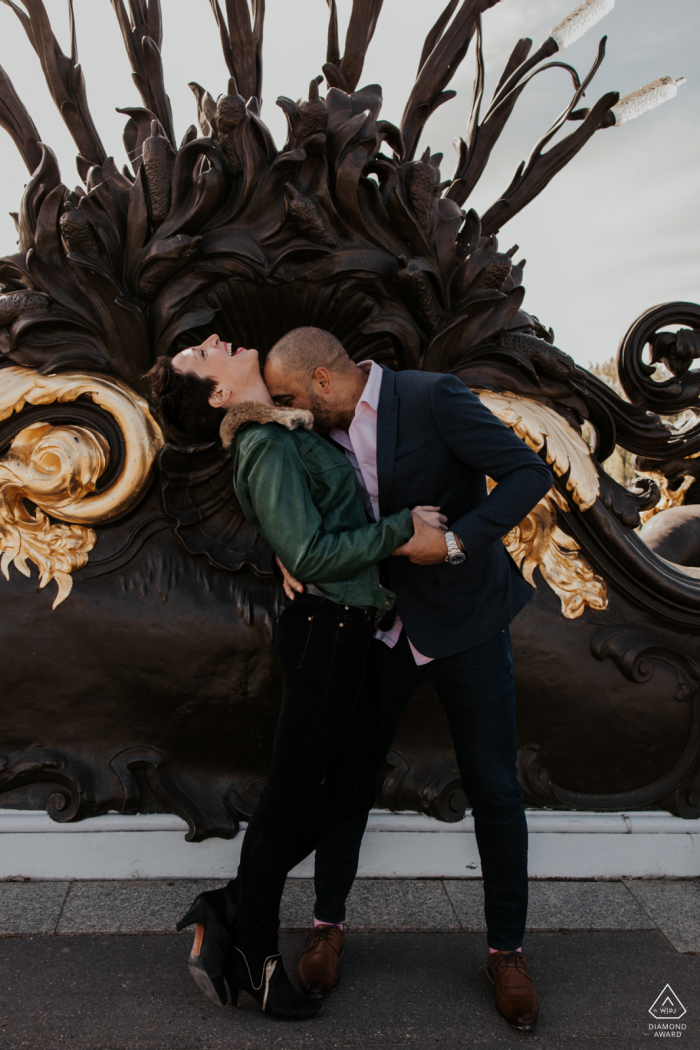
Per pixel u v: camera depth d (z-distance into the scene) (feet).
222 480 7.23
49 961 5.86
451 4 7.78
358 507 5.37
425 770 7.45
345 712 5.28
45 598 7.06
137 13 8.03
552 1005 5.54
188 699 7.21
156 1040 5.06
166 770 7.24
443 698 5.69
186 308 6.84
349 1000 5.54
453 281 7.21
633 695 7.68
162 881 7.08
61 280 6.79
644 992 5.71
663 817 7.72
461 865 7.38
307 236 6.67
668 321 8.00
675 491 12.10
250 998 5.54
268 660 7.25
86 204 6.59
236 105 6.33
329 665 5.20
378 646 5.93
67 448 6.86
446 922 6.60
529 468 5.08
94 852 7.07
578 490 7.55
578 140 7.94
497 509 5.01
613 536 7.59
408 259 6.87
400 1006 5.49
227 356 5.49
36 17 7.41
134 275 6.77
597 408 7.91
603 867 7.53
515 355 7.52
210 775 7.33
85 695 7.13
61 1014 5.27
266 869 5.27
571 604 7.66
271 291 6.88
